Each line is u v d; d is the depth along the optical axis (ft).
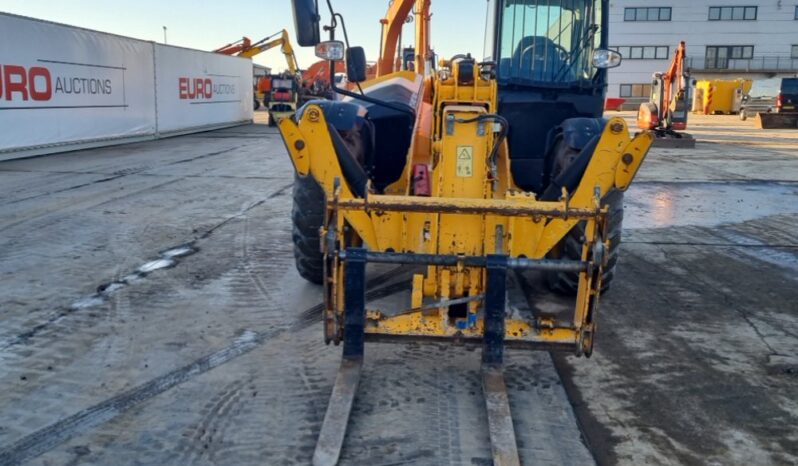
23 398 11.32
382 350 13.35
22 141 43.70
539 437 10.46
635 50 169.48
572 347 11.67
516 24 17.58
